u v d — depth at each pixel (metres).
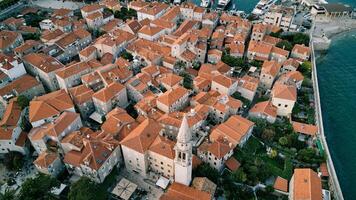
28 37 190.75
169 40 181.75
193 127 128.75
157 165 116.12
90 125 140.38
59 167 119.06
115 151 116.69
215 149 118.69
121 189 110.81
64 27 195.12
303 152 128.88
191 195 103.69
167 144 112.62
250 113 146.88
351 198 126.38
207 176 114.75
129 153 115.44
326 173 124.94
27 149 127.62
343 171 136.38
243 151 129.00
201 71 165.12
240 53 184.25
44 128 125.19
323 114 164.12
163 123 128.50
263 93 166.25
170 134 130.62
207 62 184.50
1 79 149.12
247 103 156.25
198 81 157.12
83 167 111.50
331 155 142.88
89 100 140.62
